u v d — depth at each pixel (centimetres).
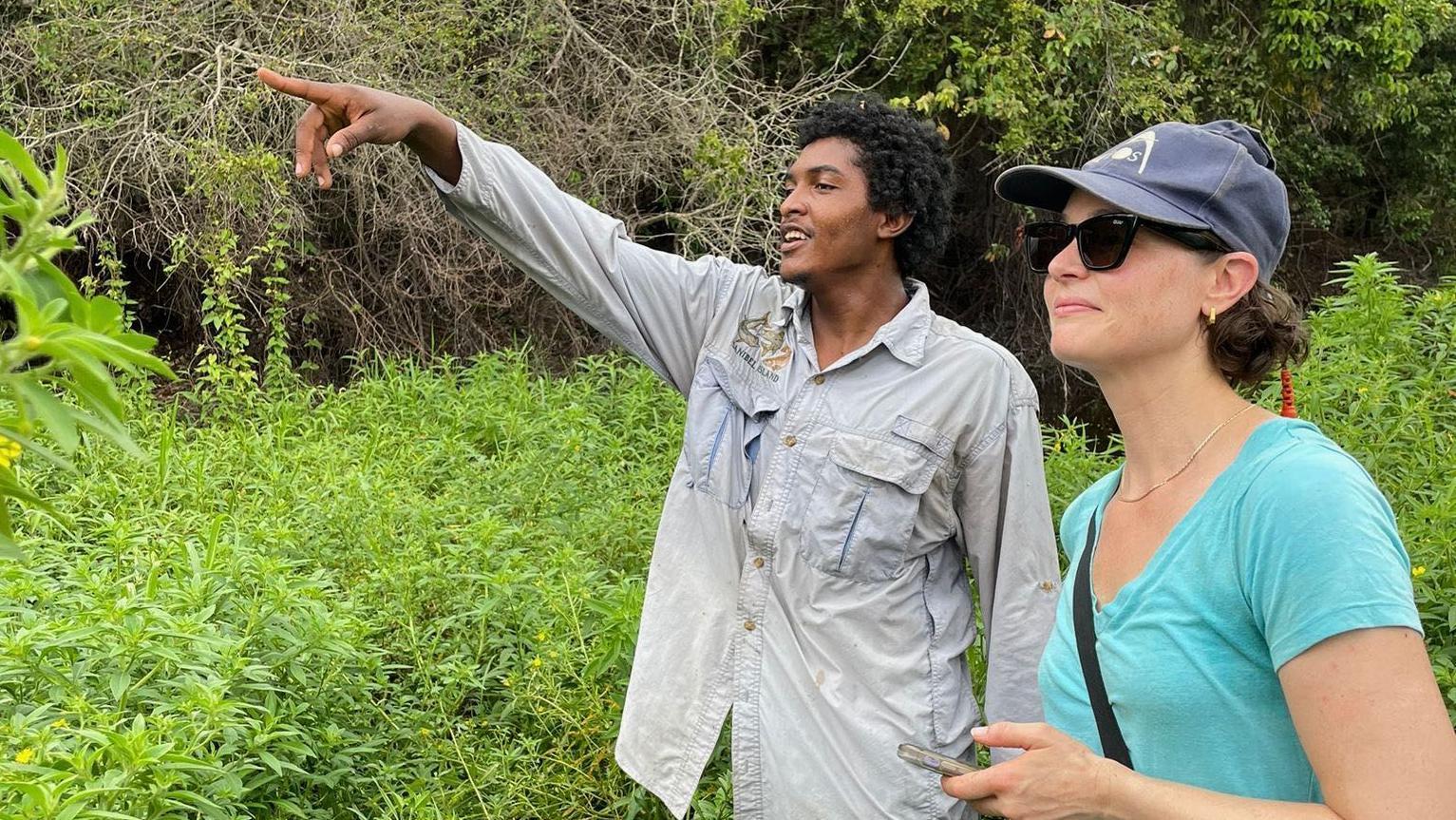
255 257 738
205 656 268
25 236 111
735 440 259
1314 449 141
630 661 333
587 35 867
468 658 351
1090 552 161
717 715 253
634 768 257
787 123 888
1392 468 407
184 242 748
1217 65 1084
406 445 592
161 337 886
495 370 780
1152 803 134
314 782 304
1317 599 132
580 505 496
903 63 999
